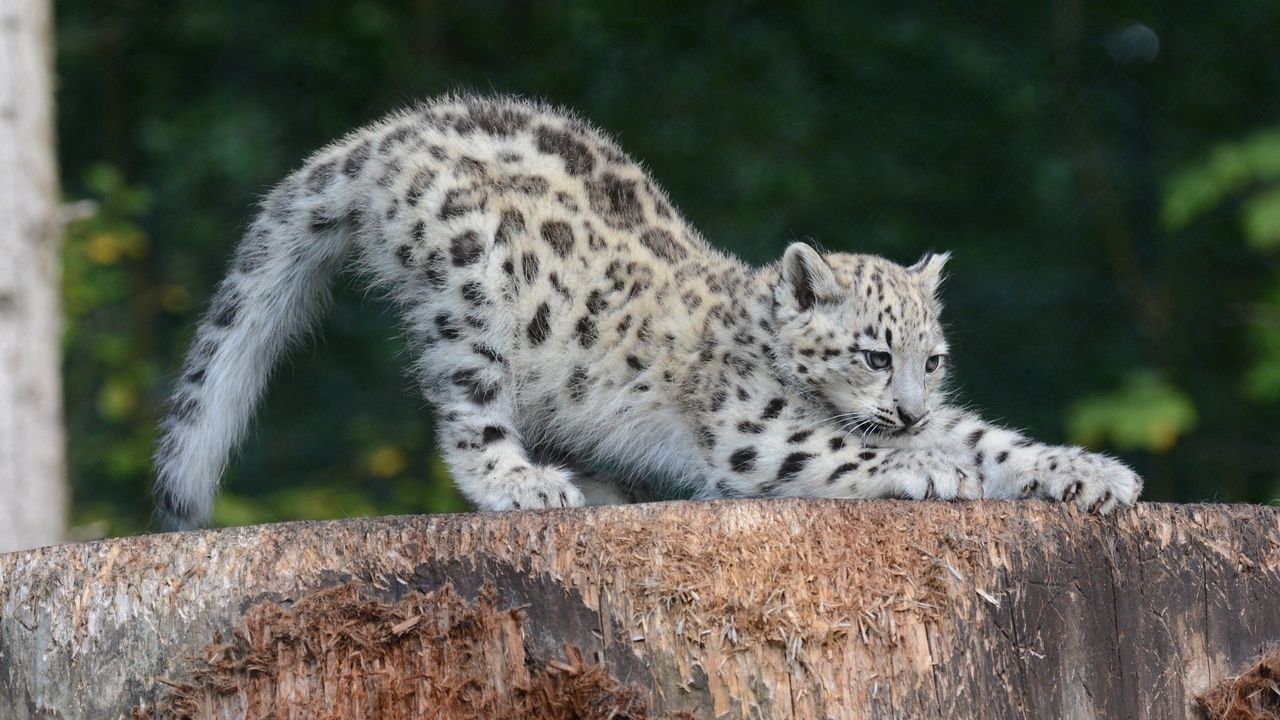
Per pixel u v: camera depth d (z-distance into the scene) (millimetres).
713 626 7430
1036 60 17219
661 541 7461
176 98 19141
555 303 10023
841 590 7520
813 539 7547
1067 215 16922
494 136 10352
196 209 18859
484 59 18109
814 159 16938
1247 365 16781
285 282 10977
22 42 14445
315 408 17641
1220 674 8031
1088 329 16688
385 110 18094
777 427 9609
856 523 7590
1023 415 16359
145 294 18750
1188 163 16891
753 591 7461
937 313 10195
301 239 10828
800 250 9766
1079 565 7883
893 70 17109
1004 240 16875
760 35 17281
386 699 7441
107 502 18375
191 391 11055
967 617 7633
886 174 16922
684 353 9969
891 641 7520
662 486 10586
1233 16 17125
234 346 11031
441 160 10117
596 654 7398
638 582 7430
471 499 9867
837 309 9719
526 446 10508
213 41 18984
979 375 16422
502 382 10023
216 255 18641
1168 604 8000
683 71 17281
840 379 9680
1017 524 7781
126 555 7672
